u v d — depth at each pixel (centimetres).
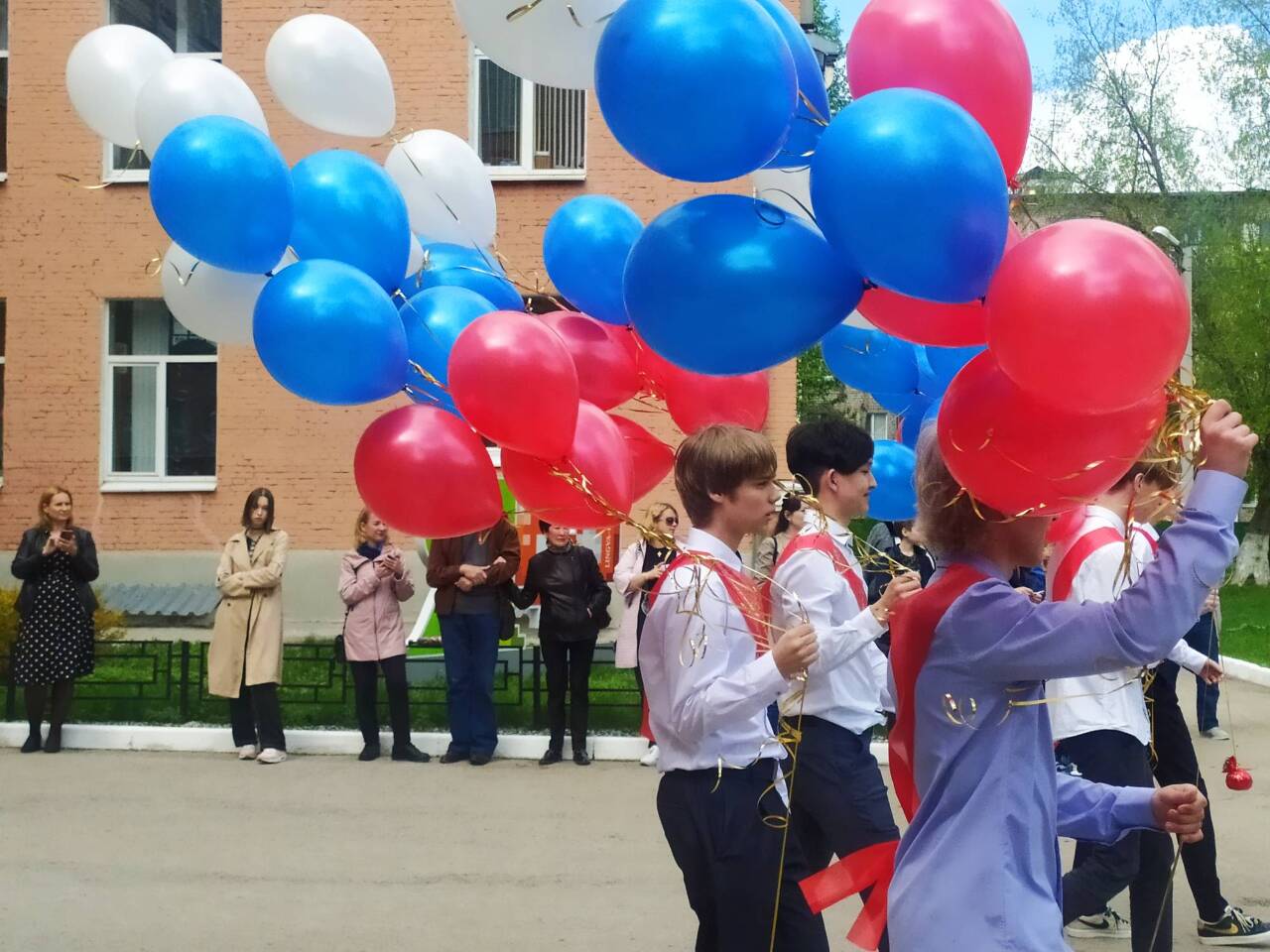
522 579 1176
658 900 621
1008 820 264
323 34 449
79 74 454
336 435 1529
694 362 292
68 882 644
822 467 434
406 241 396
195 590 1530
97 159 1566
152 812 788
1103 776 434
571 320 391
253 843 720
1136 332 238
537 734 984
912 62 279
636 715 1044
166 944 552
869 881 319
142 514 1555
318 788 855
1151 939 434
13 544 1570
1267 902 616
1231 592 2425
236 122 365
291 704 1104
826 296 283
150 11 1570
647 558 930
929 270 260
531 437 331
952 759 269
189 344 1591
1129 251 242
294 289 342
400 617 959
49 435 1570
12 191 1572
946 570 285
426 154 454
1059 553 430
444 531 345
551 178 1441
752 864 336
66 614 967
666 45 266
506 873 666
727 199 288
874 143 255
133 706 1087
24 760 946
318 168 387
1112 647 254
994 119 281
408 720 952
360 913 598
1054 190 2389
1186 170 2505
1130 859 418
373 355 343
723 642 333
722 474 347
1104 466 264
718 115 268
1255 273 2467
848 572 417
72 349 1569
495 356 325
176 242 369
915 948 263
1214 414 260
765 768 347
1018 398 263
